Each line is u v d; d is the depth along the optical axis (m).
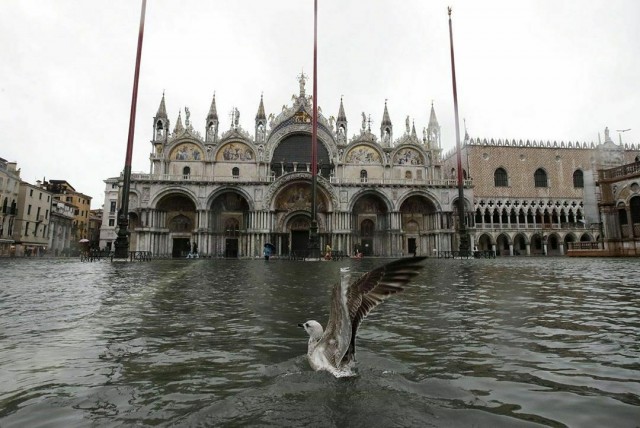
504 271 22.47
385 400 3.76
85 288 14.66
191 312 9.41
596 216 78.00
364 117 71.44
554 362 5.16
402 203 68.56
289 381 4.28
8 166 75.12
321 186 64.38
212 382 4.45
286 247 65.62
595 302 10.41
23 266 31.27
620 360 5.24
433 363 5.11
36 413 3.62
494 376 4.58
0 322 8.18
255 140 69.38
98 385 4.40
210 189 63.44
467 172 79.00
